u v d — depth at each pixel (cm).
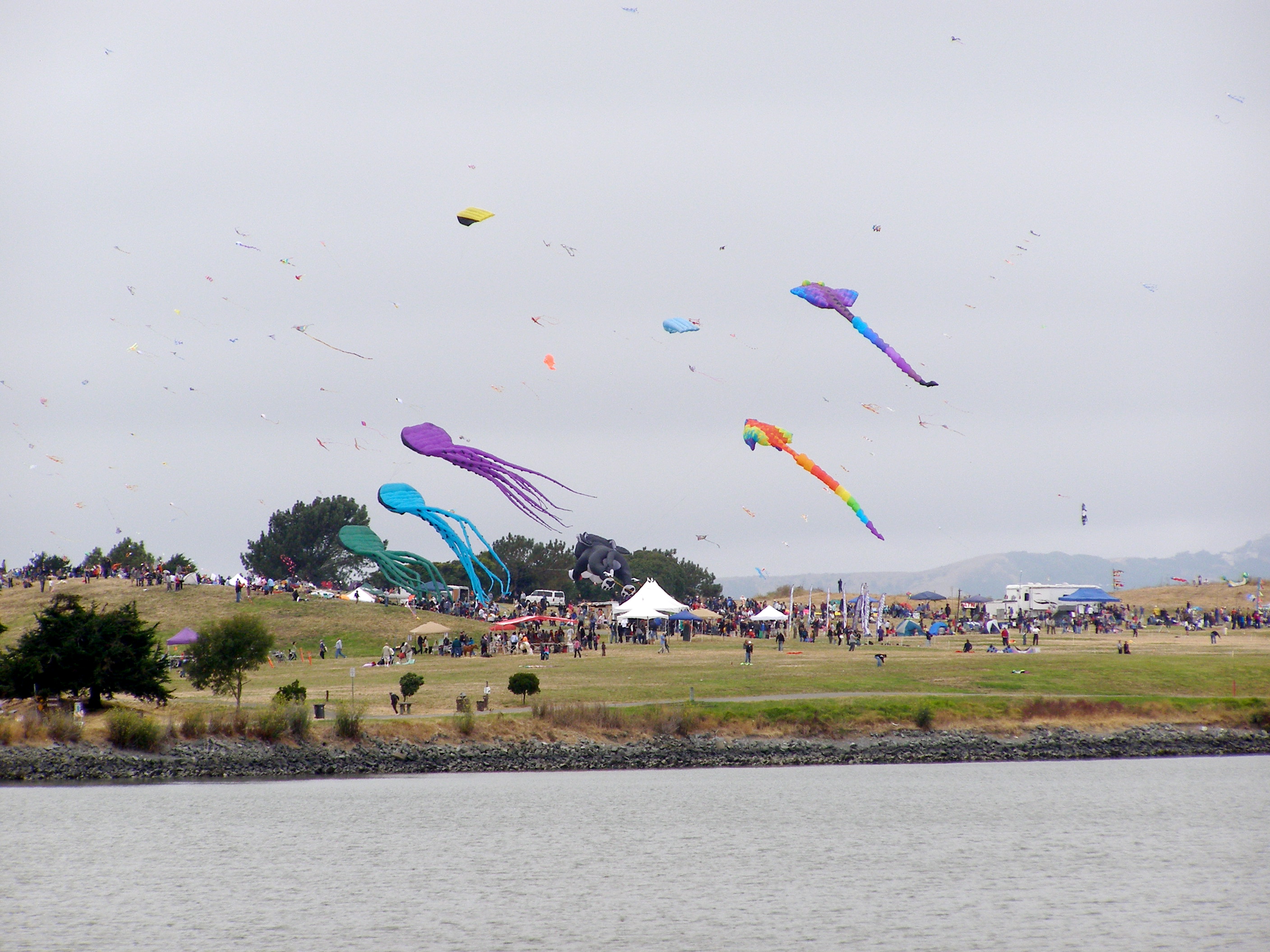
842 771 7731
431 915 4591
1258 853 5603
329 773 7375
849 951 4178
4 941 4216
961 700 8669
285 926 4425
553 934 4369
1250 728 8656
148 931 4347
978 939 4312
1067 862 5456
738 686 8825
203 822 6131
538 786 7200
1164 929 4425
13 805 6412
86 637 7494
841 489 8081
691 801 6838
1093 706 8719
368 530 9112
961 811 6550
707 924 4481
